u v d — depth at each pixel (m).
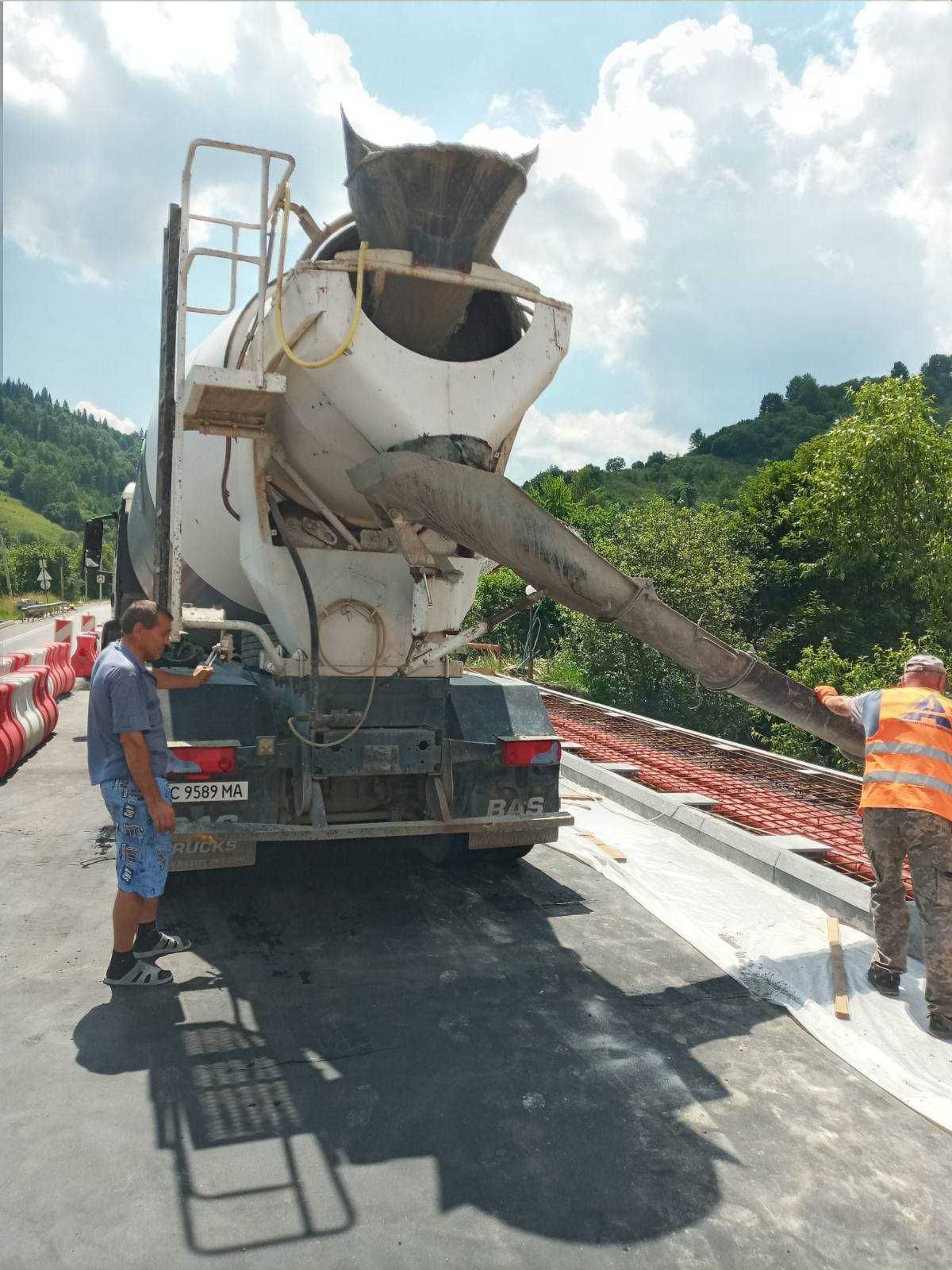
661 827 6.67
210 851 4.45
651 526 21.55
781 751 17.88
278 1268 2.21
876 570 23.70
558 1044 3.40
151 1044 3.29
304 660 4.63
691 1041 3.47
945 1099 3.06
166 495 4.51
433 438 3.81
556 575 3.84
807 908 4.95
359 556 4.70
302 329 3.78
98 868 5.31
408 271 3.80
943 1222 2.48
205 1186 2.51
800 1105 3.04
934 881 3.65
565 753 8.80
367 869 5.50
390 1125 2.84
